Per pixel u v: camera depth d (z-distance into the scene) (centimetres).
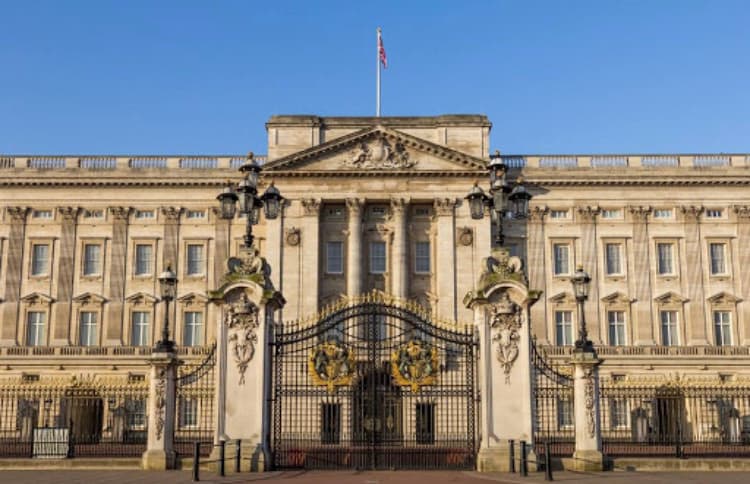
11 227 7350
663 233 7319
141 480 2597
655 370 6969
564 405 4425
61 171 7388
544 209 7325
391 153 7125
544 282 7219
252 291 2955
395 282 6994
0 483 2547
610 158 7438
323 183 7119
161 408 3044
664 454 3706
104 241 7356
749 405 4991
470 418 3047
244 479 2591
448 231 7038
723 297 7194
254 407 2877
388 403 3228
